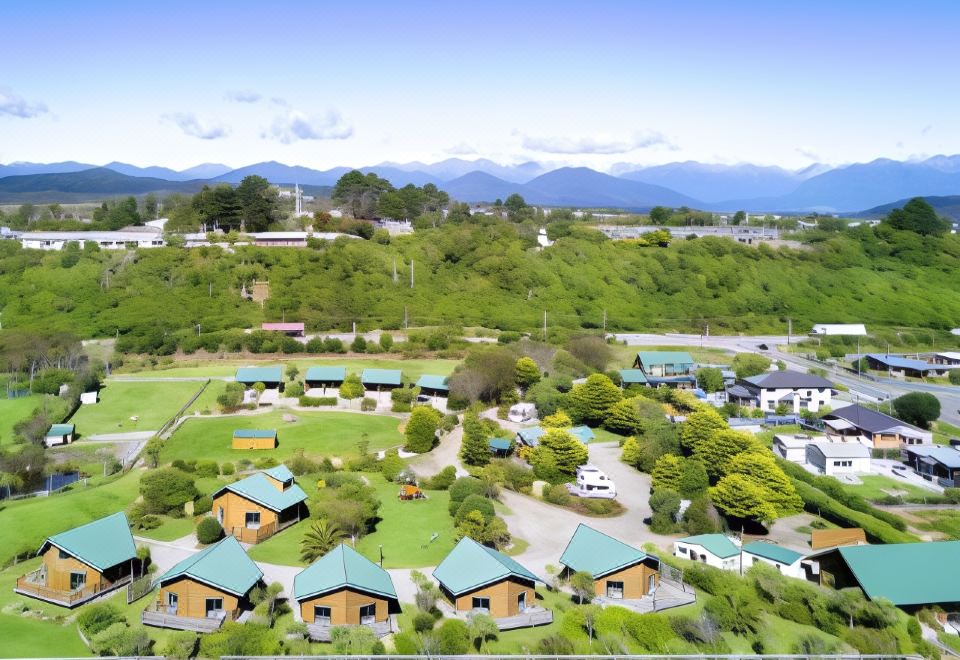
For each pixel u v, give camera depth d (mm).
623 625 49031
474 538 63469
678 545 65125
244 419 102000
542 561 62562
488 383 109688
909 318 184250
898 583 56781
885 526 70562
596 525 71875
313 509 70250
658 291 189625
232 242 181625
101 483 78062
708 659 46625
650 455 87125
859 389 127188
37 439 89562
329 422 101125
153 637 46719
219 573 50156
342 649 44000
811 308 187625
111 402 108562
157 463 84688
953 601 55906
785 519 75438
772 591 56156
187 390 114812
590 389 103625
